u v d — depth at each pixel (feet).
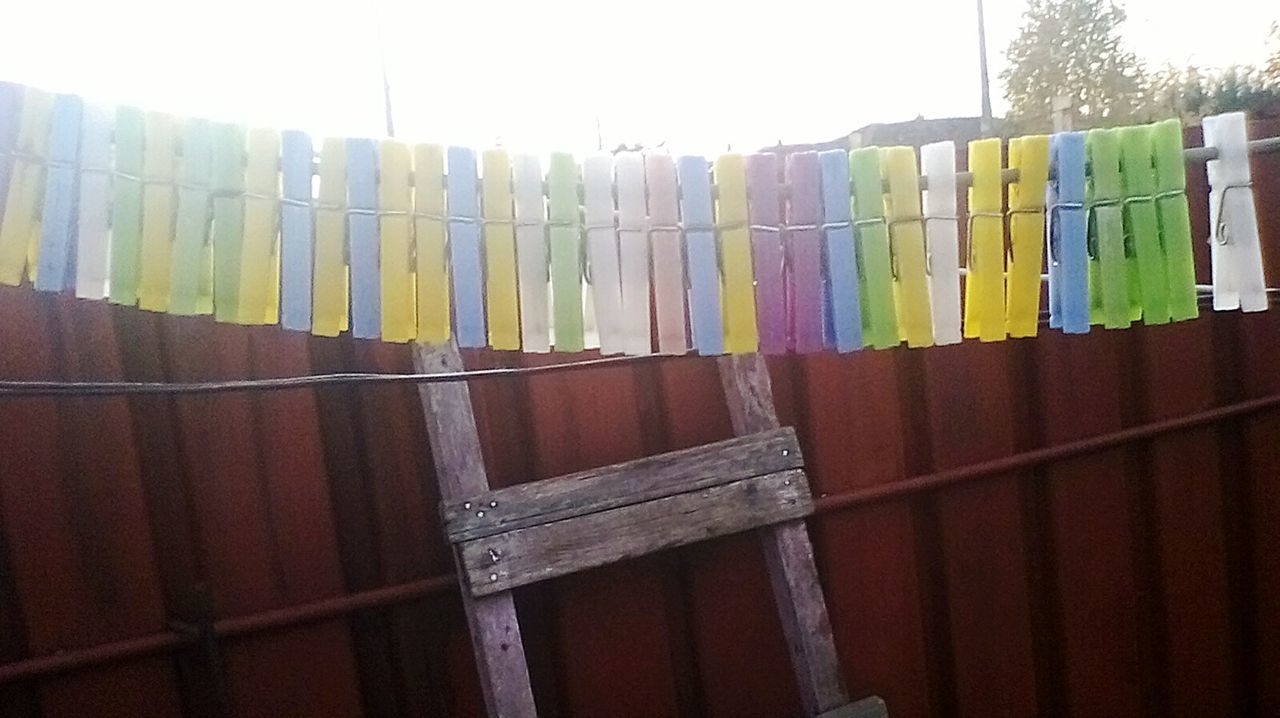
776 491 4.76
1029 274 3.48
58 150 2.84
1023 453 5.98
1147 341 6.32
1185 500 6.54
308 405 4.45
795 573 4.79
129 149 2.90
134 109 2.90
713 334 3.40
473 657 4.79
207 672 4.20
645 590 5.09
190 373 4.23
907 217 3.39
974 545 5.90
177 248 2.98
